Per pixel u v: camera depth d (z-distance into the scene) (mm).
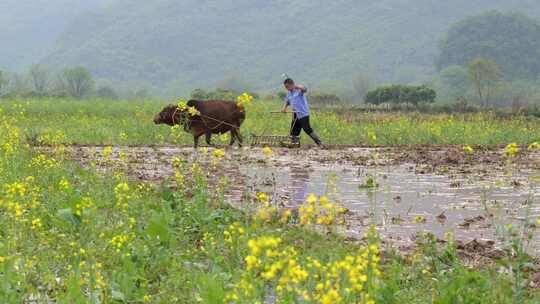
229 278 9359
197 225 12375
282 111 26938
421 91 84000
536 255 11086
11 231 10711
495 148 28359
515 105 73062
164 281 9516
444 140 30703
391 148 27719
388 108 66188
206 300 8391
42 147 24109
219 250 10758
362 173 20188
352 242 11453
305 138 30562
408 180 18938
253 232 10672
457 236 12422
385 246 11578
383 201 15664
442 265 10250
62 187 14289
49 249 10414
